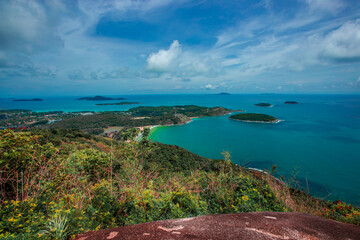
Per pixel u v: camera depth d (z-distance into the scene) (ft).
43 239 5.93
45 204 9.25
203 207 11.41
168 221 6.31
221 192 12.49
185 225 5.96
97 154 21.75
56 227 6.37
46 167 12.82
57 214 7.06
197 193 12.92
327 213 12.92
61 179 13.01
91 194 11.68
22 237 5.86
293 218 6.76
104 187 12.41
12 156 12.34
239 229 5.61
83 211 8.66
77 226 6.95
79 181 13.07
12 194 10.85
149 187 13.84
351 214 12.27
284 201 13.07
